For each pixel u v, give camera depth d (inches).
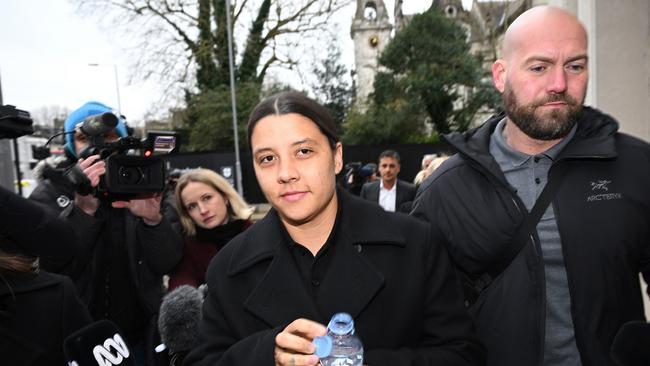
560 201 63.9
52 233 63.5
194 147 834.8
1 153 225.3
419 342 52.7
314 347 41.4
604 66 145.9
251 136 48.8
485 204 67.1
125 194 88.0
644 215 62.7
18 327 49.7
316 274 51.6
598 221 62.2
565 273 63.9
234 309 51.9
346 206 54.2
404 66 883.4
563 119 61.5
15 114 55.4
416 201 75.2
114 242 94.0
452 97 839.1
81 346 49.4
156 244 93.1
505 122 73.2
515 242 64.5
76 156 100.0
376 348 49.5
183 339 72.3
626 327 46.1
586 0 149.3
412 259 52.0
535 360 62.3
